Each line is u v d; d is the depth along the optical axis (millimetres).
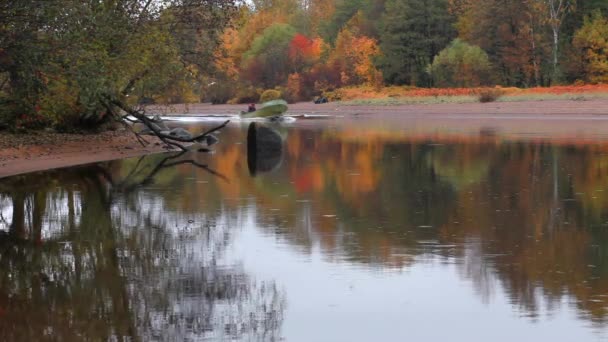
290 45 100562
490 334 8352
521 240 13062
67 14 22625
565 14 82250
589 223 14555
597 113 56406
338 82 92375
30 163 25922
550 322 8680
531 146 32094
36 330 8609
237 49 110062
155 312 9281
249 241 13344
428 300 9625
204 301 9750
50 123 34250
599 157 27016
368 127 49625
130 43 30031
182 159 28516
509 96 68688
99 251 12688
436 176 22344
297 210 16484
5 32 21797
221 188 20172
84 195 18953
